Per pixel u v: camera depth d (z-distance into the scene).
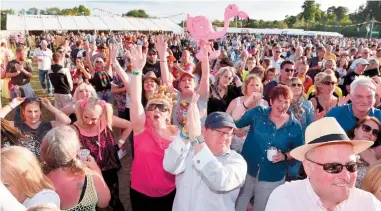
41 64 10.96
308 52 13.39
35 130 3.48
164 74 4.76
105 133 3.21
